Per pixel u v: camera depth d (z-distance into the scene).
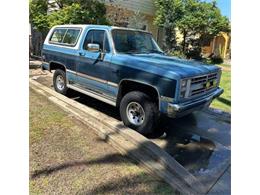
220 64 14.54
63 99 5.63
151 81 3.89
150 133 4.22
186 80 3.75
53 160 3.23
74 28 5.52
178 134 4.50
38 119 4.50
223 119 5.36
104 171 3.08
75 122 4.51
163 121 5.07
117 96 4.52
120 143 3.65
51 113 4.86
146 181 2.95
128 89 4.60
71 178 2.89
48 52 6.30
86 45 5.11
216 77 4.77
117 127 4.15
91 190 2.71
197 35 14.73
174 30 14.06
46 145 3.59
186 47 14.77
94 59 4.85
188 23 13.34
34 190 2.64
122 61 4.33
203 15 13.44
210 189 2.93
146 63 4.08
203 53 16.22
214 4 14.06
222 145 4.15
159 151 3.45
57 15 9.07
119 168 3.18
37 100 5.66
